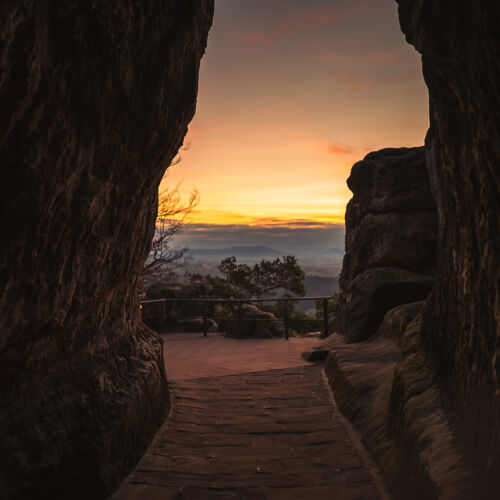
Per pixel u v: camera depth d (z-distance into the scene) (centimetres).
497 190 234
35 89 191
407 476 300
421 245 808
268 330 1088
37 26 185
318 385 635
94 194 273
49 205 229
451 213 351
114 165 290
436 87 300
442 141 329
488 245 254
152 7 272
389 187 845
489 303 255
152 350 523
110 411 347
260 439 438
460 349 312
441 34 257
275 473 360
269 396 586
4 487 235
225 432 458
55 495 273
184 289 1371
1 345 232
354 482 342
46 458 266
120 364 414
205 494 323
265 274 2188
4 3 160
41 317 258
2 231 211
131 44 264
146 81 297
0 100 181
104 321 393
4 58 171
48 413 285
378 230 845
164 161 398
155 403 472
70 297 284
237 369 735
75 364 334
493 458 221
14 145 196
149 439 424
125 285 429
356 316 798
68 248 266
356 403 491
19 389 269
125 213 339
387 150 907
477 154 253
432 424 308
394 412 386
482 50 211
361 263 862
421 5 268
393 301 778
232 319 1113
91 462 306
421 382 368
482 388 258
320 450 407
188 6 321
